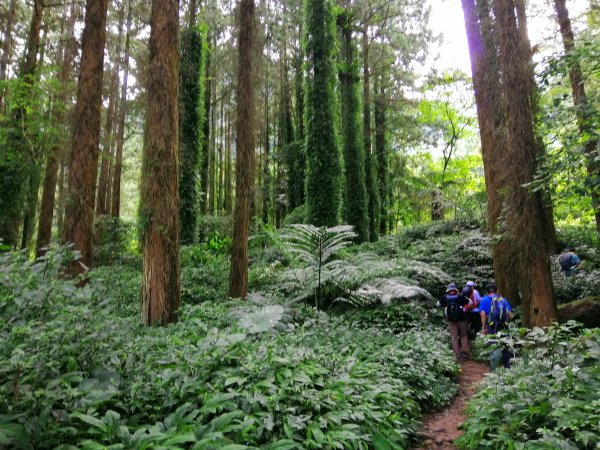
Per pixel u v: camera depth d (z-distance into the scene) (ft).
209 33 72.90
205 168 82.02
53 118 45.39
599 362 11.92
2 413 8.43
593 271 31.01
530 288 21.16
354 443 11.10
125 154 106.63
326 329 22.09
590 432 9.16
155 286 22.57
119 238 51.37
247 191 30.40
